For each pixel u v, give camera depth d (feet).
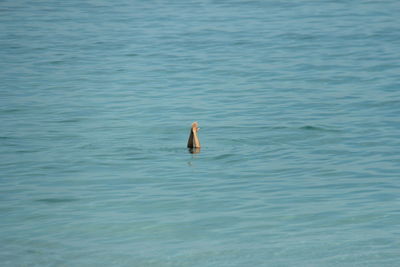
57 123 238.27
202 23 441.27
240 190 169.27
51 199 165.37
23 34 410.93
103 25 440.45
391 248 134.82
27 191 171.12
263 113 247.50
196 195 166.30
